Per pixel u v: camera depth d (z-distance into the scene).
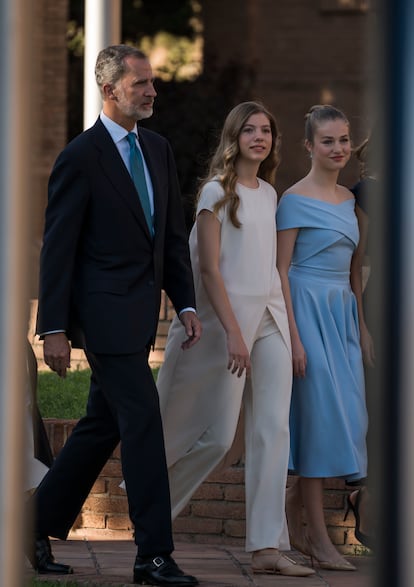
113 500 16.47
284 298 13.94
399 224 1.91
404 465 1.92
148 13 56.34
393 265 1.92
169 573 12.29
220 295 13.20
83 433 13.34
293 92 57.69
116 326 12.41
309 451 13.88
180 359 13.55
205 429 13.51
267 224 13.66
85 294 12.59
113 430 13.30
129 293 12.59
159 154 13.18
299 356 13.75
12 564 2.05
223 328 13.55
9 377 2.04
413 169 1.90
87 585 12.45
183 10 56.25
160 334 20.72
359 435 13.94
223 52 56.66
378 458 1.94
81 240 12.74
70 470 13.34
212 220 13.40
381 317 1.94
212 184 13.53
